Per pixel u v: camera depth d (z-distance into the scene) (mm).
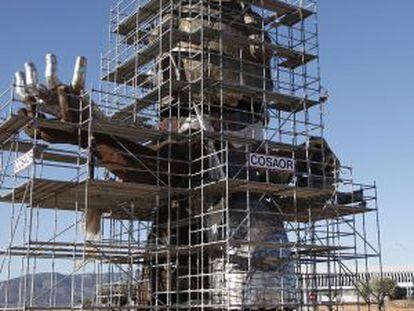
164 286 34094
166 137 33688
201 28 34094
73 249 31047
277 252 34062
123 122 32188
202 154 32906
